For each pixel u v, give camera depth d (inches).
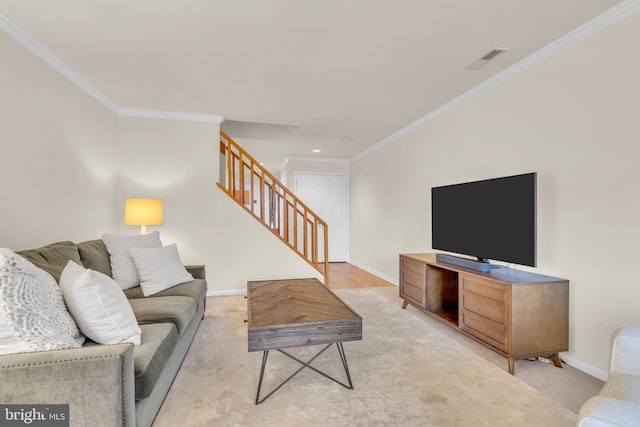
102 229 130.8
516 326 79.1
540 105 92.5
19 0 70.6
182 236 153.3
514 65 99.8
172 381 71.7
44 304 47.4
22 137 85.7
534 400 67.9
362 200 239.8
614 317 74.3
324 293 94.7
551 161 89.2
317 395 69.5
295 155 255.1
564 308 82.8
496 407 65.2
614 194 74.3
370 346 95.7
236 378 76.7
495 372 80.0
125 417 42.1
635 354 49.1
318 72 106.7
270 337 66.5
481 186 102.7
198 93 125.7
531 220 84.7
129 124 145.8
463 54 93.9
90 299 53.3
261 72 106.7
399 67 102.3
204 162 154.6
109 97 130.7
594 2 70.4
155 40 87.7
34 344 42.8
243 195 162.2
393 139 186.2
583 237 80.9
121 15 76.5
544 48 89.4
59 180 101.8
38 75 91.5
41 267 60.1
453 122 131.7
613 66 74.3
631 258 71.2
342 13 75.3
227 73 107.7
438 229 124.3
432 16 76.1
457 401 67.4
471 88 118.0
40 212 92.9
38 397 38.7
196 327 98.3
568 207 84.7
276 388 72.1
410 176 166.7
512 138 102.3
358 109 142.8
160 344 59.7
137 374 48.7
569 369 82.0
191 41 88.1
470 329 94.2
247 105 139.0
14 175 83.1
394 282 184.4
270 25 80.4
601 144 76.9
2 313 42.2
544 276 88.5
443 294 117.6
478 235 103.7
